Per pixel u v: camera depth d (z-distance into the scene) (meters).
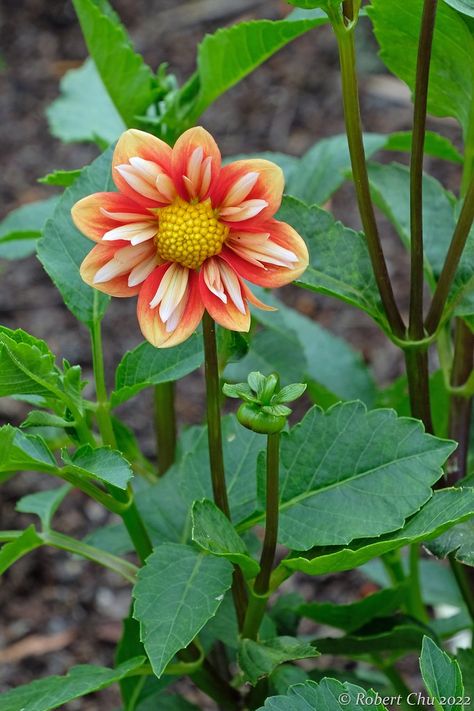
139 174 0.78
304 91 2.27
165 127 1.00
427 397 0.89
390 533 0.85
